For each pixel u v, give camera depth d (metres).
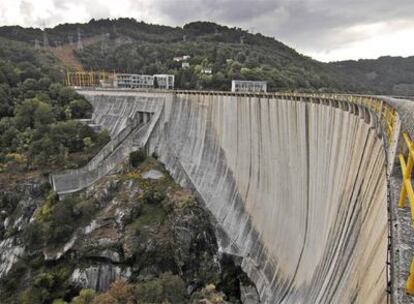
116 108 102.38
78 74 157.38
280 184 46.75
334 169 32.06
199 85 134.12
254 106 55.06
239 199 56.44
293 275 37.50
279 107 48.09
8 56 158.62
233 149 61.19
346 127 31.08
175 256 56.03
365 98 32.41
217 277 52.66
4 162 80.25
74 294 55.97
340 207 26.89
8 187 74.19
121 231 60.31
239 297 48.72
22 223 70.69
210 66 147.50
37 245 61.94
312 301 27.05
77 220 63.44
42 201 73.00
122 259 56.94
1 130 90.75
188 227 57.41
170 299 44.00
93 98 112.50
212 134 68.81
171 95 84.00
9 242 68.00
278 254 43.09
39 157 78.12
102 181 71.94
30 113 92.81
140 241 57.31
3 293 58.28
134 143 83.75
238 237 53.03
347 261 21.19
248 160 56.22
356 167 25.67
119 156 80.38
